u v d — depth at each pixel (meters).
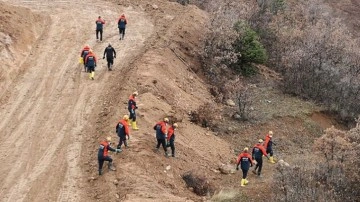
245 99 26.91
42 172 17.27
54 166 17.59
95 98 22.30
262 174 20.67
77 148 18.69
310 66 31.17
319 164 20.88
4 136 19.23
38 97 22.22
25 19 29.16
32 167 17.53
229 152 22.67
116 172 16.83
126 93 22.17
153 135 19.84
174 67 26.80
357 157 20.20
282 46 35.03
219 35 29.97
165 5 36.62
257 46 31.28
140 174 16.80
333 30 35.47
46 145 18.81
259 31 35.78
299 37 35.03
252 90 29.98
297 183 19.08
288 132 25.98
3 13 27.62
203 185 18.36
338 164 20.12
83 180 16.88
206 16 35.03
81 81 23.80
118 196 15.67
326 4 60.72
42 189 16.38
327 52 32.09
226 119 25.91
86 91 22.88
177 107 23.48
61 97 22.30
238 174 20.53
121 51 27.52
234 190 18.70
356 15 61.62
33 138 19.22
